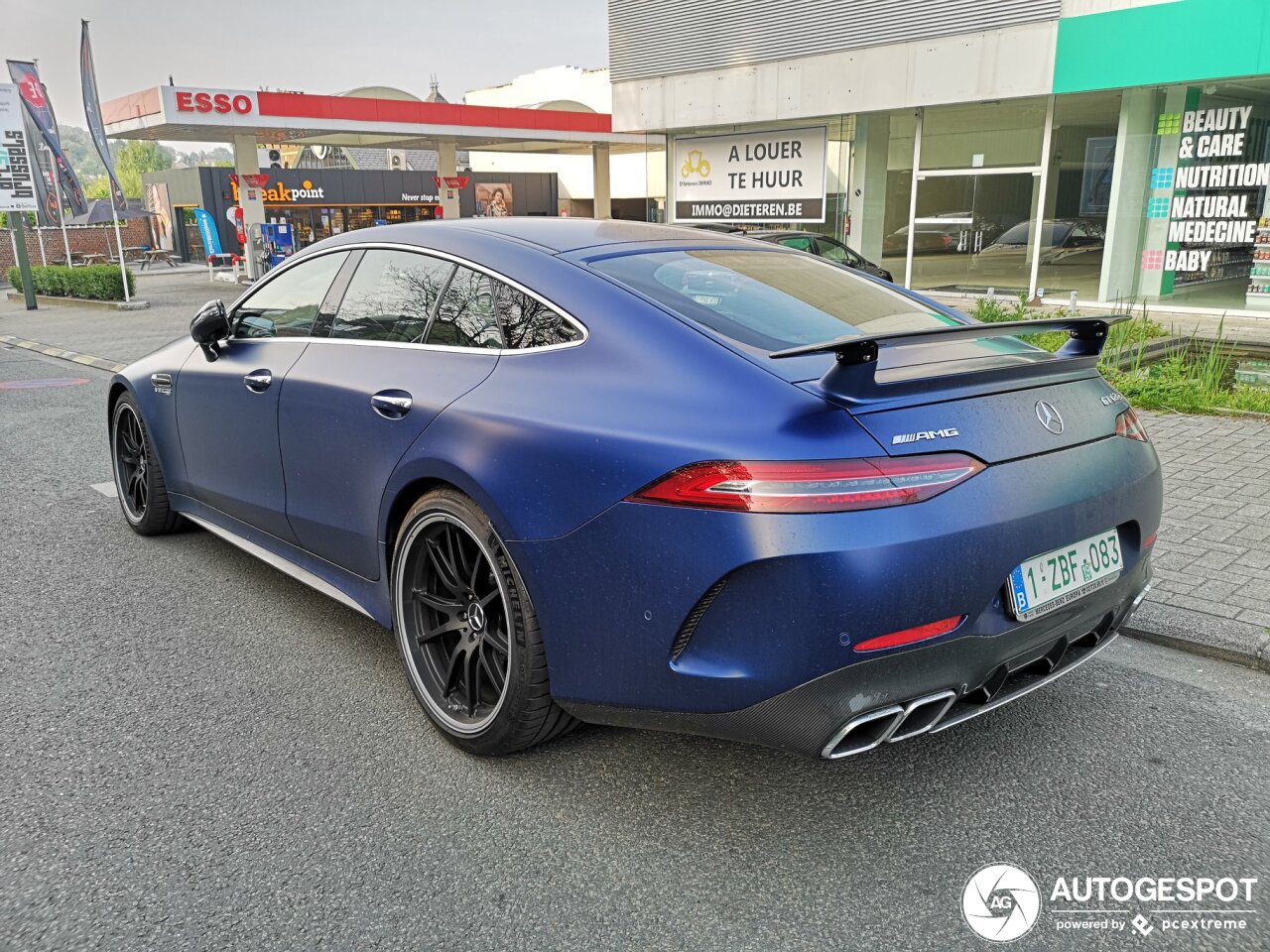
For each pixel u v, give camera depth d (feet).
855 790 8.71
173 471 14.65
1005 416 7.68
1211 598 12.35
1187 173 44.21
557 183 170.40
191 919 7.06
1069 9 45.32
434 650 9.86
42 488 19.75
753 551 6.78
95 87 68.33
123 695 10.64
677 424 7.37
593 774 8.99
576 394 8.11
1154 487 8.78
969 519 7.08
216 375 12.71
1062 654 8.30
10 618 12.85
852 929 6.94
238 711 10.27
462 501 8.81
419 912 7.14
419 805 8.51
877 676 6.96
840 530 6.71
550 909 7.16
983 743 9.49
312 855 7.82
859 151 57.11
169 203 158.51
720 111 61.77
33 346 46.78
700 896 7.30
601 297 8.61
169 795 8.68
